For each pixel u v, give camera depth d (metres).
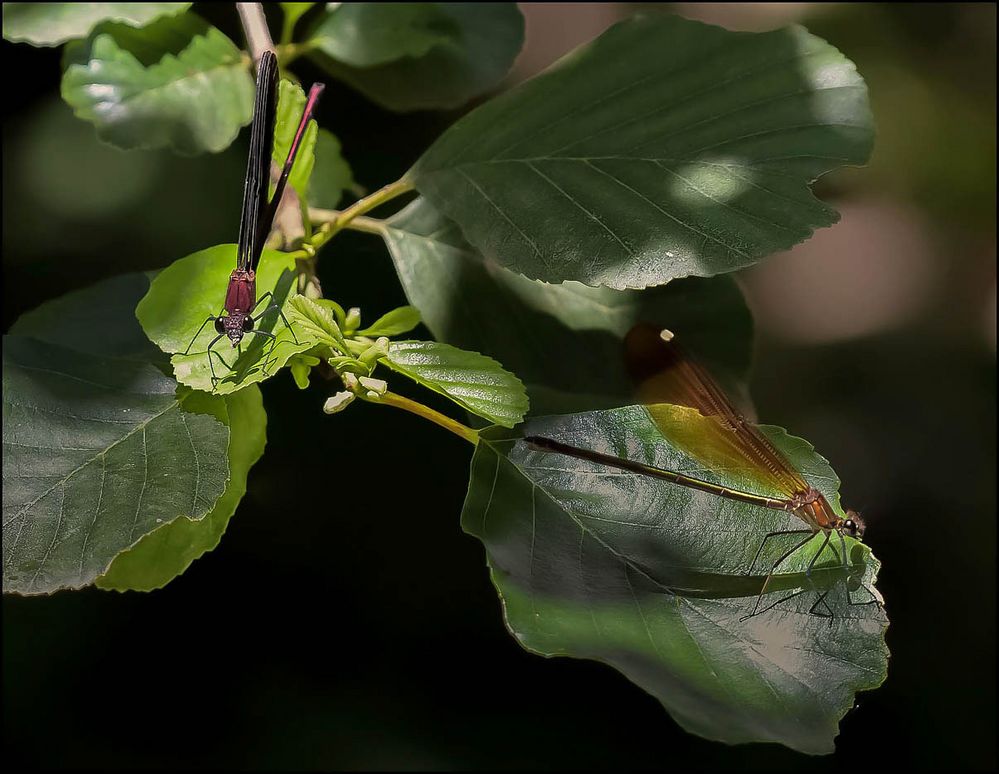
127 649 0.78
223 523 0.47
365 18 0.55
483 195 0.48
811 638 0.45
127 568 0.47
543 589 0.45
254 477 0.78
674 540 0.46
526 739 0.78
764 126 0.49
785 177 0.48
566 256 0.47
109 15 0.52
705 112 0.49
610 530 0.46
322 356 0.46
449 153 0.49
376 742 0.76
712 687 0.44
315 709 0.77
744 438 0.46
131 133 0.51
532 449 0.46
